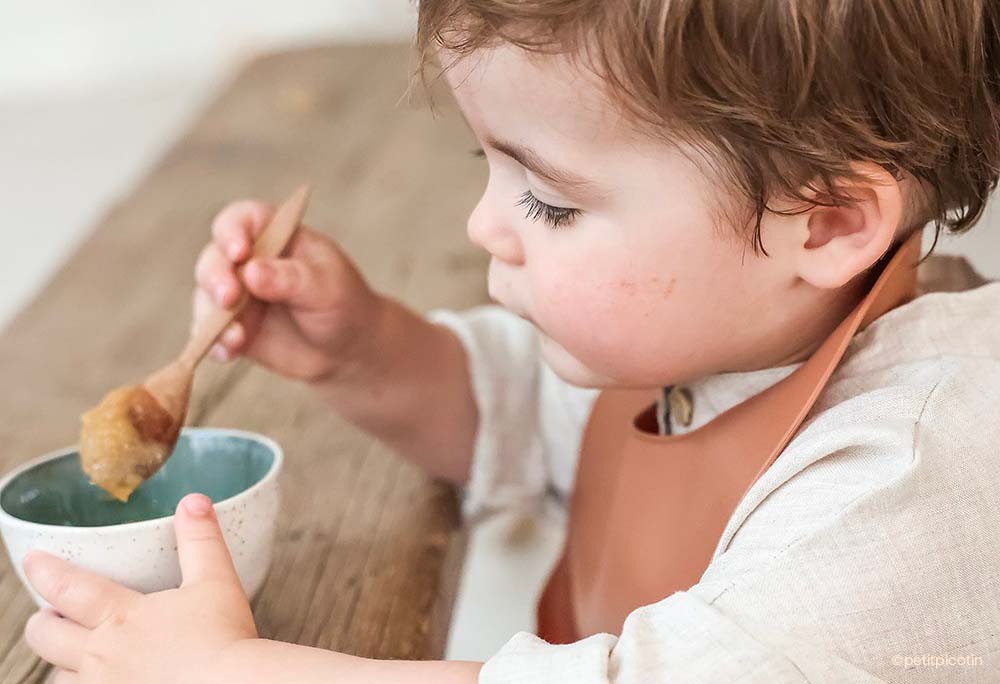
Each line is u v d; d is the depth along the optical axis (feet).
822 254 2.68
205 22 14.74
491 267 3.04
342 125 7.05
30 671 2.77
